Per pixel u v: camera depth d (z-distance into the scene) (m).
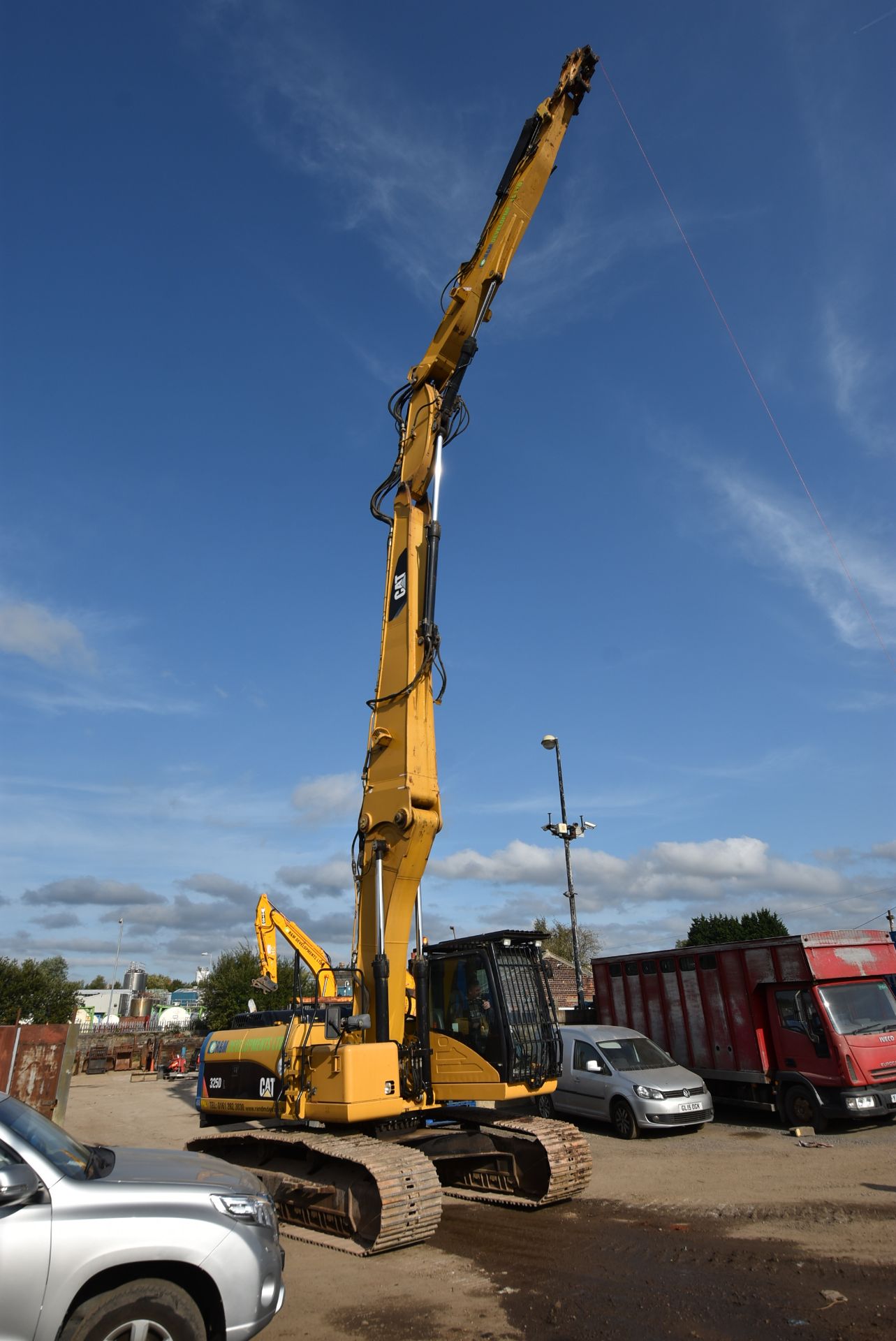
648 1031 17.17
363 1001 9.50
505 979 9.32
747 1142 12.94
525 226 11.56
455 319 11.54
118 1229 4.50
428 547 10.53
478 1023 9.27
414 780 9.70
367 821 9.88
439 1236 8.32
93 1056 35.75
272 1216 5.30
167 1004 73.31
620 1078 13.98
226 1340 4.64
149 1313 4.47
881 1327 5.59
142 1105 22.34
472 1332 5.82
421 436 11.33
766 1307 6.06
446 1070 9.31
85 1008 52.84
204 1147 10.45
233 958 40.25
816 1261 7.05
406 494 11.16
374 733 10.23
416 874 9.66
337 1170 8.65
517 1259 7.49
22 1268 4.23
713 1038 15.70
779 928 40.44
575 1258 7.46
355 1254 7.68
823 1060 13.70
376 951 9.40
